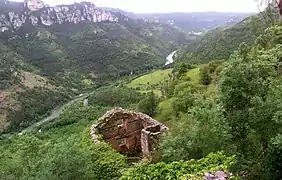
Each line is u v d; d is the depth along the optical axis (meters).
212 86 35.53
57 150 12.14
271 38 27.72
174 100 33.69
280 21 30.97
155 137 18.62
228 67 12.09
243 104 11.82
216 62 45.22
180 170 10.91
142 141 19.69
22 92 125.62
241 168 10.80
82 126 60.12
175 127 16.27
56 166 11.35
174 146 13.01
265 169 10.59
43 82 146.88
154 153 16.38
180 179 10.27
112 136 21.80
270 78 12.31
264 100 11.64
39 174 11.58
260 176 10.63
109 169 14.78
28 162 16.53
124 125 22.34
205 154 12.09
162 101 43.22
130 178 11.29
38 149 17.52
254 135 11.55
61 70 183.88
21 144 19.11
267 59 14.32
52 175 11.16
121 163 15.16
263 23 43.81
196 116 12.60
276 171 10.31
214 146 11.94
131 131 22.58
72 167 11.42
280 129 11.12
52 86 146.50
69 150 11.93
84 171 11.70
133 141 22.70
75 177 11.43
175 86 45.66
